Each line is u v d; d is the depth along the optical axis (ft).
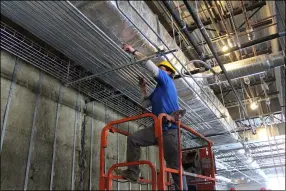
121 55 10.39
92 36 9.34
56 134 11.71
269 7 13.78
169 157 8.07
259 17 15.85
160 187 6.75
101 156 7.77
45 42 10.34
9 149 9.53
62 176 11.60
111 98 14.70
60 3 7.88
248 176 38.34
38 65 11.12
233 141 21.65
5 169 9.27
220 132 19.63
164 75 8.73
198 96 14.15
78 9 8.09
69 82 12.44
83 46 9.91
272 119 23.58
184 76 11.67
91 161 13.61
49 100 11.69
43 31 9.21
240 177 38.63
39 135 10.84
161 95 8.50
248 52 17.83
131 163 7.35
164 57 10.23
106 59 10.73
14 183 9.46
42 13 8.36
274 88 22.45
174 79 12.35
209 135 20.10
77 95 13.56
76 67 12.16
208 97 15.25
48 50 10.92
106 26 8.86
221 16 14.01
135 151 8.12
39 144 10.76
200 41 16.02
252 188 49.47
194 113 16.28
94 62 10.96
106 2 7.88
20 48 9.96
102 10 8.18
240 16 15.61
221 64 11.55
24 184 9.76
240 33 15.78
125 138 17.13
